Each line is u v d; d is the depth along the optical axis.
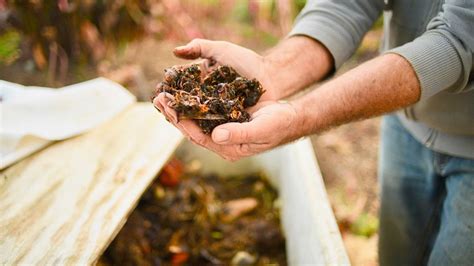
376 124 1.94
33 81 1.67
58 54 1.66
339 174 1.65
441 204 1.01
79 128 1.15
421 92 0.75
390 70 0.75
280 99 0.89
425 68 0.73
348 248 1.38
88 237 0.86
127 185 0.99
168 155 1.10
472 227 0.85
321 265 0.88
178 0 1.83
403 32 0.90
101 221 0.89
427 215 1.04
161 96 0.74
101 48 1.69
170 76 0.80
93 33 1.62
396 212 1.07
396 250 1.12
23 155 1.04
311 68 0.91
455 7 0.73
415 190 1.03
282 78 0.88
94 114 1.20
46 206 0.92
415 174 1.01
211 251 1.19
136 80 1.79
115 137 1.15
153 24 1.75
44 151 1.08
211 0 2.13
